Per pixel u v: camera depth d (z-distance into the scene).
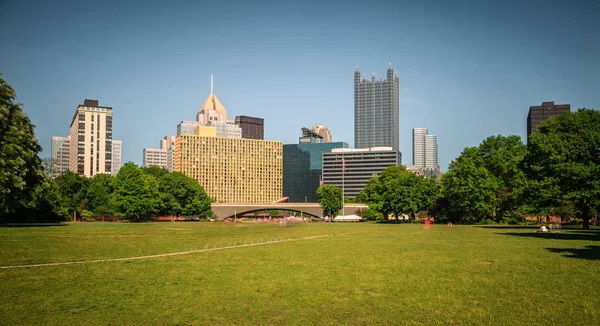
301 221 150.62
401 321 19.45
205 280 28.77
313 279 29.05
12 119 68.56
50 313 20.81
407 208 144.12
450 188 123.25
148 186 145.75
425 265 35.00
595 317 19.67
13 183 67.31
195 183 193.62
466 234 73.81
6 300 23.31
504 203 122.62
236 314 20.64
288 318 19.97
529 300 22.72
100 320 19.73
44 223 123.81
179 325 19.08
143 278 29.58
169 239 64.44
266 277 29.84
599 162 67.19
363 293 24.77
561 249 45.84
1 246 51.09
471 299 23.12
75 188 156.75
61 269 33.50
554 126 88.31
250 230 93.00
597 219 112.00
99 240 61.50
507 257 39.31
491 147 122.81
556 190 67.19
